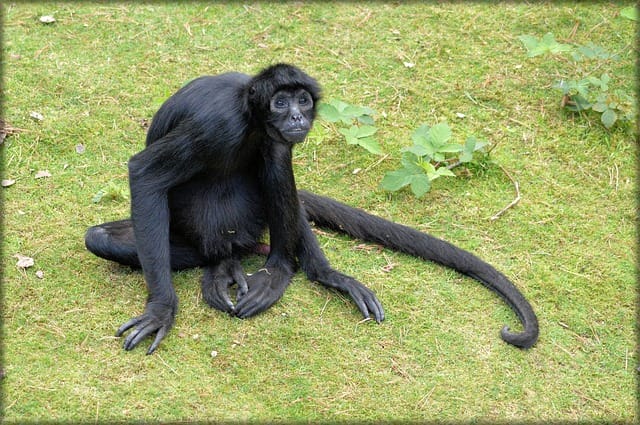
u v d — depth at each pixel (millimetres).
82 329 10594
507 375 10422
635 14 16203
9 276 11359
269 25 16828
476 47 16594
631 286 11914
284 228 11594
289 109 10719
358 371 10312
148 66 15641
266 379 10094
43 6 16859
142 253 10680
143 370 10070
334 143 14523
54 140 13922
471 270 11812
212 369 10172
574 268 12211
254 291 11133
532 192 13617
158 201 10719
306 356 10469
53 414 9414
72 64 15523
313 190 13500
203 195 11594
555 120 15039
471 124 14906
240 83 10938
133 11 16969
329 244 12500
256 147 11430
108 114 14547
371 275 11914
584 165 14180
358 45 16500
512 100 15445
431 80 15812
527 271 12125
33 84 14984
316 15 17203
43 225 12328
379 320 11016
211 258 11727
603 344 10984
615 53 16375
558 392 10250
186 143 10641
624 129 14852
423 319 11172
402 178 13070
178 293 11328
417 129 13977
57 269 11547
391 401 9945
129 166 10750
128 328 10406
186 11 17078
